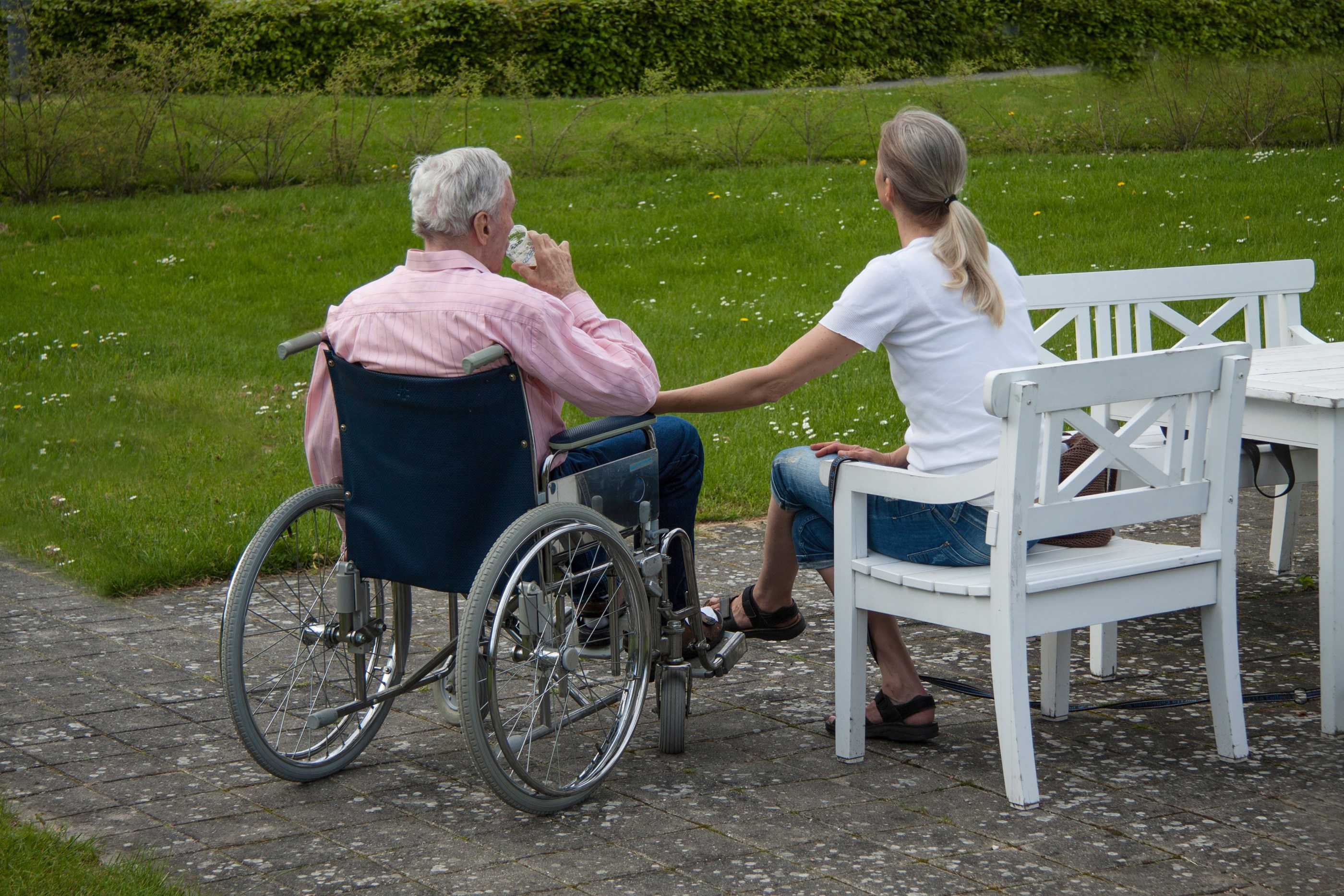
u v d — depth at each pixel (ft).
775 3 104.17
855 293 14.53
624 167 70.79
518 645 14.19
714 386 14.97
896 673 15.69
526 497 13.64
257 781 14.67
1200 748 15.48
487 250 14.30
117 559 22.62
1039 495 13.80
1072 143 75.97
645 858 12.75
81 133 62.75
